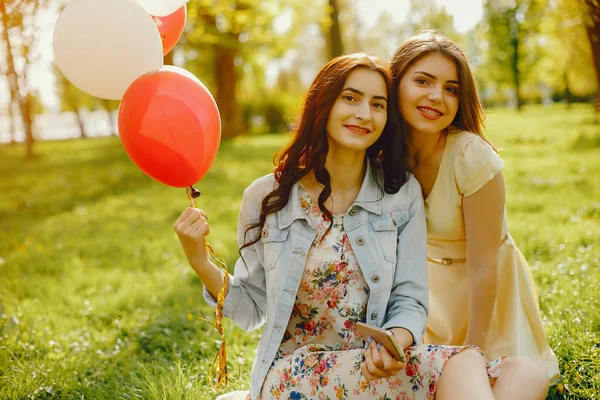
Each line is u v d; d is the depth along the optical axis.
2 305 4.27
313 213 2.26
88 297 4.89
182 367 3.26
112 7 2.16
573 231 5.71
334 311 2.21
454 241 2.63
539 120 25.95
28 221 9.34
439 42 2.38
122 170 15.42
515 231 5.87
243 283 2.34
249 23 13.09
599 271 4.30
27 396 2.97
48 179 15.42
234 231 7.11
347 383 2.02
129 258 6.32
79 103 41.50
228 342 3.63
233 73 23.30
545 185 8.97
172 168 2.17
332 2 16.16
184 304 4.48
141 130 2.12
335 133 2.21
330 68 2.22
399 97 2.41
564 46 20.17
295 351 2.18
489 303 2.47
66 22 2.17
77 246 7.00
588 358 2.90
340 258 2.21
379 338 1.88
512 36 36.00
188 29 12.15
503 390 1.84
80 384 3.11
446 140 2.51
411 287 2.21
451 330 2.72
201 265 2.23
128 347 3.67
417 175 2.59
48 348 3.61
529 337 2.66
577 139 15.44
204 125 2.16
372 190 2.31
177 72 2.21
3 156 25.27
